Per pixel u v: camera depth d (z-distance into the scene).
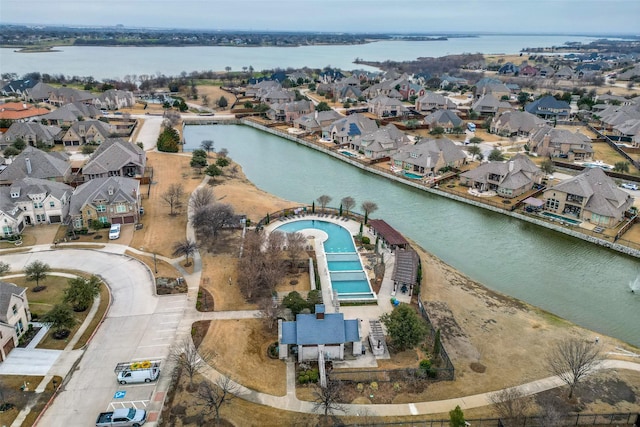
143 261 75.75
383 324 60.16
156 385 49.84
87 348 55.28
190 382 49.97
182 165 128.38
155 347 55.69
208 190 99.81
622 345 58.84
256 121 188.12
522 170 111.25
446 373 52.22
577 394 49.69
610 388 50.72
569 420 45.94
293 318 60.81
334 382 50.03
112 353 54.47
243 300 65.62
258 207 98.69
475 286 72.19
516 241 89.38
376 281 71.19
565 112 189.00
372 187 118.44
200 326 59.50
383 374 52.00
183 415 45.91
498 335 59.88
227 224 85.19
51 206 88.62
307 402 48.03
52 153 118.75
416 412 47.00
